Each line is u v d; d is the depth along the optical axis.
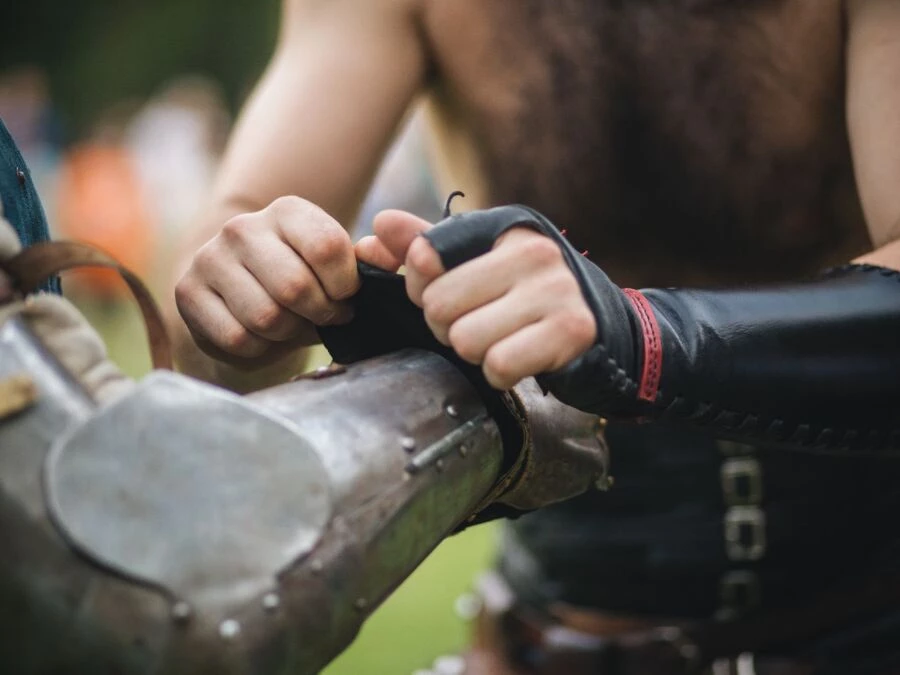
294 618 0.90
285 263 1.21
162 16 21.62
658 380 1.10
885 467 1.71
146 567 0.85
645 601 1.80
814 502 1.71
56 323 0.97
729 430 1.17
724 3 1.57
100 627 0.85
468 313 1.02
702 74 1.59
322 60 1.69
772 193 1.62
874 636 1.70
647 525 1.78
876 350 1.23
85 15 22.11
